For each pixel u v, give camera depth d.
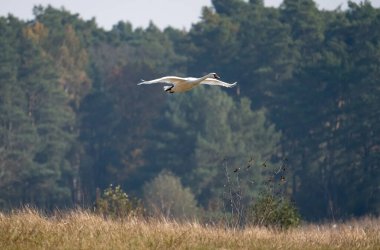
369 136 60.91
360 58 65.62
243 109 66.38
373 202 57.22
